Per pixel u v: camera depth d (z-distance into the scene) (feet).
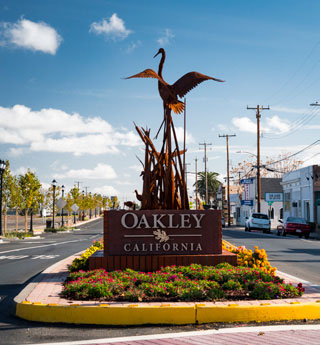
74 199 285.43
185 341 19.93
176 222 37.01
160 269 35.88
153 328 22.38
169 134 38.99
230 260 36.40
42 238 115.34
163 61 38.42
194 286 27.32
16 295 29.32
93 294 26.37
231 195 276.62
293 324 22.71
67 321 23.39
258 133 161.27
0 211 112.06
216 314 23.22
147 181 38.81
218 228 37.40
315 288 31.45
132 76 35.58
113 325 22.97
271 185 226.79
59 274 37.88
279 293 27.07
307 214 156.46
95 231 166.20
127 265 35.86
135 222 36.63
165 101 38.60
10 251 70.90
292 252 66.54
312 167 148.36
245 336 20.59
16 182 136.56
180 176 39.65
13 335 21.35
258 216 142.10
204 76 36.88
